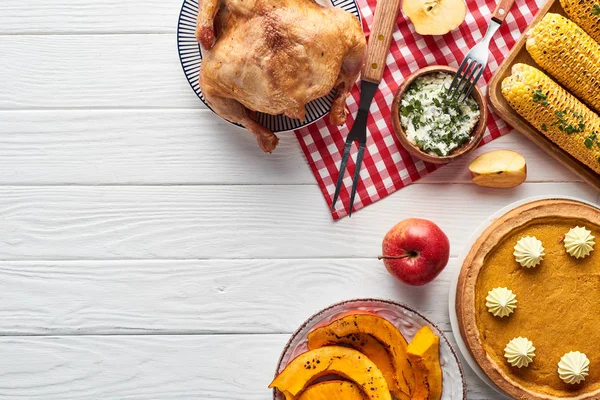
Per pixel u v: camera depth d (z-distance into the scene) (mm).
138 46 1051
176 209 1066
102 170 1063
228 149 1060
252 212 1064
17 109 1058
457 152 995
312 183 1060
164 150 1062
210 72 927
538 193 1053
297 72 915
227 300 1066
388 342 979
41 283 1069
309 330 1005
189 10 1003
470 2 1032
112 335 1067
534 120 988
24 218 1067
